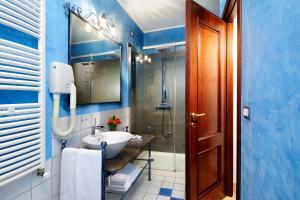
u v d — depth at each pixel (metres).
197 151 1.78
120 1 2.46
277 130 0.71
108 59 2.19
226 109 2.14
